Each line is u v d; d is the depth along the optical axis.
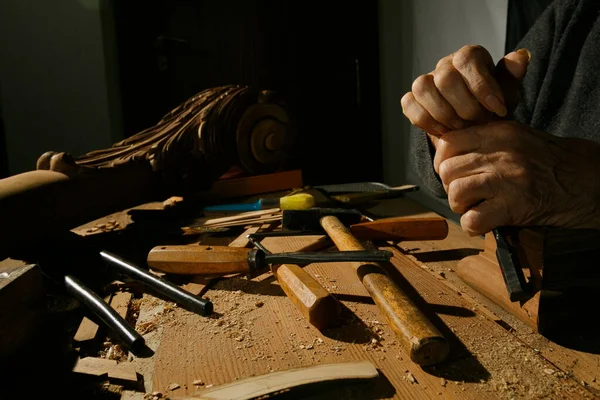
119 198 1.39
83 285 0.96
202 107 1.71
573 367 0.67
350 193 1.70
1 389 0.70
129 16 2.49
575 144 0.74
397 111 2.43
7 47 2.49
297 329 0.81
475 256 0.97
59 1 2.48
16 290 0.78
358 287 0.96
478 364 0.68
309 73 2.66
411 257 1.12
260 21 2.59
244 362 0.72
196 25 2.57
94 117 2.60
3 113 2.55
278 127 1.83
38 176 1.19
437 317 0.83
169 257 1.04
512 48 1.47
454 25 1.84
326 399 0.63
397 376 0.66
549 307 0.75
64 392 0.69
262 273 1.06
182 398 0.64
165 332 0.83
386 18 2.48
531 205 0.71
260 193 1.82
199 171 1.65
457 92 0.70
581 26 1.07
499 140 0.72
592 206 0.71
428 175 1.00
